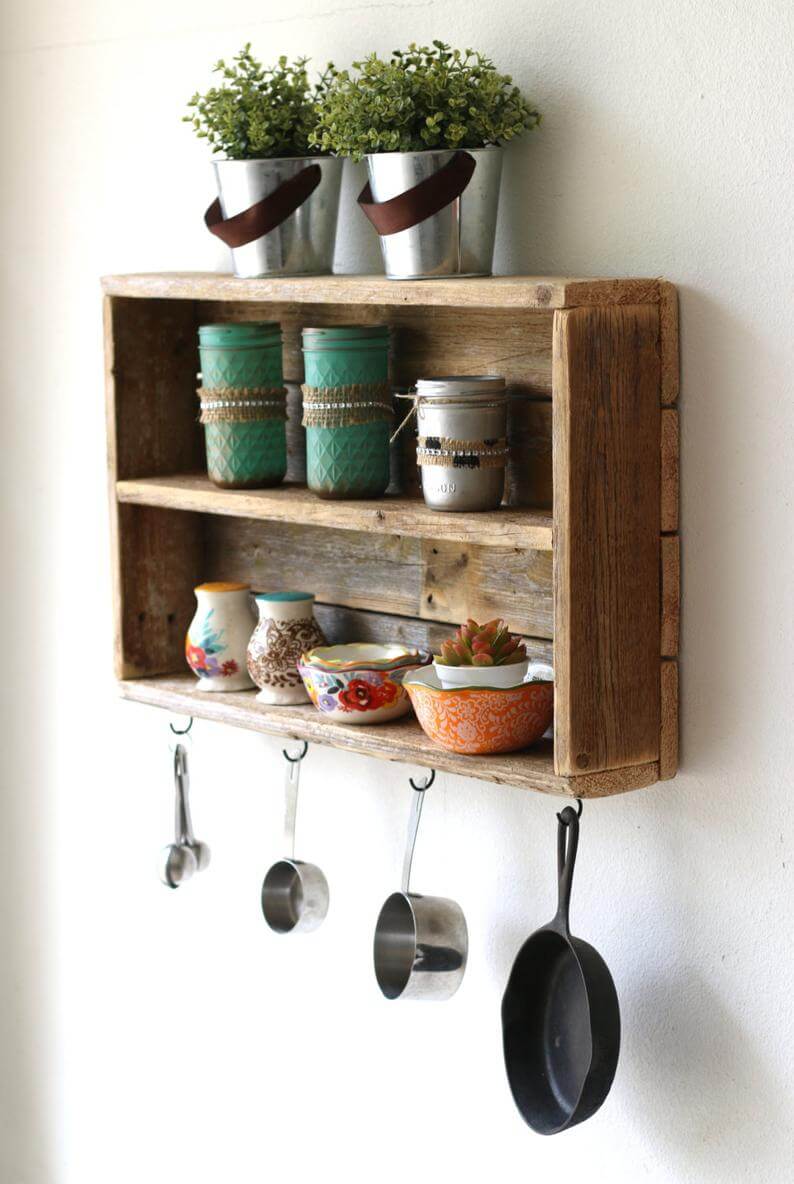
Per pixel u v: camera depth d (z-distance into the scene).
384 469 1.41
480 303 1.20
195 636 1.56
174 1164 1.84
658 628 1.25
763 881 1.23
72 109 1.78
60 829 1.95
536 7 1.31
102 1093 1.93
